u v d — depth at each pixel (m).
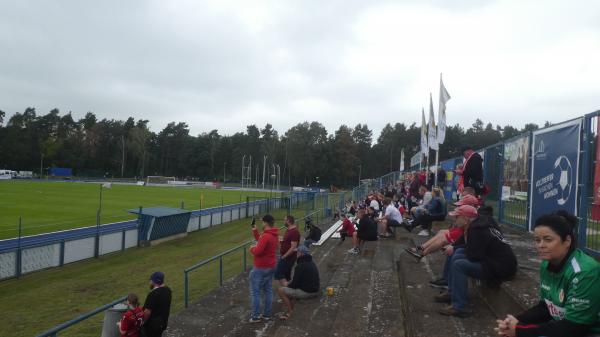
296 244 10.06
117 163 134.75
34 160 124.62
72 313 11.67
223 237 26.84
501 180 12.28
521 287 5.41
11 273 15.22
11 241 18.92
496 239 5.54
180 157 141.12
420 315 5.83
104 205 41.03
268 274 8.38
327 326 6.69
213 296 10.51
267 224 8.38
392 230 14.38
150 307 6.60
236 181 132.88
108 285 14.67
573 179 7.58
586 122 7.09
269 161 126.38
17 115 132.00
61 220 29.11
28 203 39.47
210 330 8.09
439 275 8.27
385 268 9.84
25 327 10.55
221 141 142.00
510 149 11.39
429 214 13.23
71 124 143.88
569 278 2.78
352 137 118.94
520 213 10.54
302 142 114.12
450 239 7.90
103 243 19.89
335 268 11.45
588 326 2.71
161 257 19.94
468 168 9.76
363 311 6.80
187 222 26.75
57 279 15.38
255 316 8.30
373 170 118.75
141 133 133.25
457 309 5.72
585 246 7.00
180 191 73.44
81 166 130.12
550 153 8.62
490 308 6.07
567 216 3.29
